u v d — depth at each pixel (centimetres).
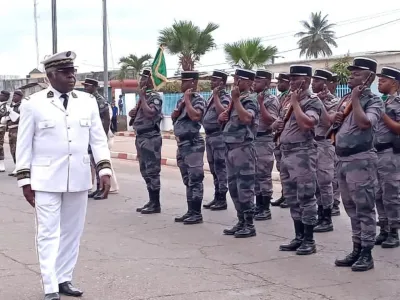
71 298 578
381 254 743
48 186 552
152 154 1007
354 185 660
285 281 633
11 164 1748
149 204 1027
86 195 588
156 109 981
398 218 766
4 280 635
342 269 678
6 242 807
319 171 862
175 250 768
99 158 583
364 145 652
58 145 557
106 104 1134
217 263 704
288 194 753
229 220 955
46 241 555
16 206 1088
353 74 654
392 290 602
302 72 712
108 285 621
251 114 795
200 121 924
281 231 873
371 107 650
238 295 587
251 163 823
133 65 4188
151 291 600
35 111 556
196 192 930
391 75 745
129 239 831
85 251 763
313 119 700
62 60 558
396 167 759
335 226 905
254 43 3050
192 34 3178
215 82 926
